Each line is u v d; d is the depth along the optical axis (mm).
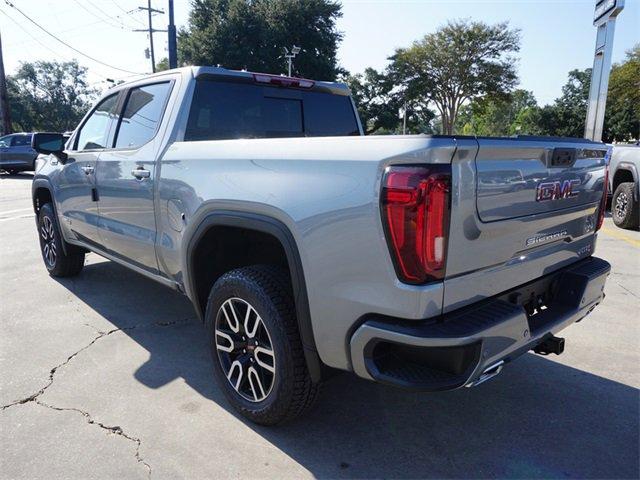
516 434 2625
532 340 2264
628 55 36188
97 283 5180
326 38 41750
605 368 3359
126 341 3762
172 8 23062
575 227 2756
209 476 2293
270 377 2582
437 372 1979
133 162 3424
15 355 3500
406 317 1916
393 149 1908
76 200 4359
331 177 2094
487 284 2162
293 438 2580
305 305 2256
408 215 1850
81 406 2857
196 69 3344
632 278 5418
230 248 2984
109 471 2316
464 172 1926
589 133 8758
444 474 2318
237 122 3529
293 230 2236
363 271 2002
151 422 2709
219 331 2773
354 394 3018
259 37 39469
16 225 8609
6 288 5012
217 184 2637
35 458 2400
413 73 40656
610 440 2572
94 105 4371
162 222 3178
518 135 2309
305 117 4020
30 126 74812
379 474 2316
